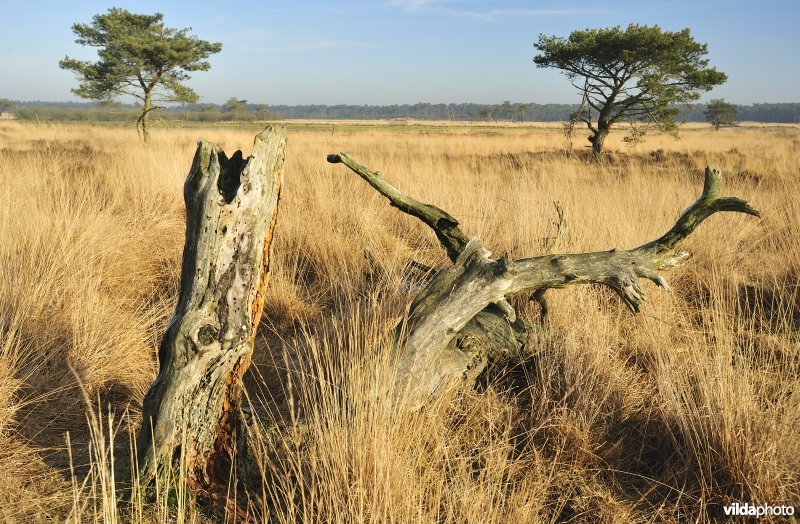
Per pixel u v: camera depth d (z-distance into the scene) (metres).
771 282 5.24
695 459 2.74
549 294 4.30
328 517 2.25
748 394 2.79
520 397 3.36
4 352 3.27
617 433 3.04
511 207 6.87
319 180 8.40
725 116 70.19
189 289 2.32
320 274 5.45
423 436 2.74
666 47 19.30
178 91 24.25
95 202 6.66
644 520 2.49
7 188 6.03
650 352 3.79
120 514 2.27
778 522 2.43
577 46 19.78
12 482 2.46
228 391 2.46
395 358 2.96
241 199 2.28
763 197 8.56
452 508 2.34
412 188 7.96
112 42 23.08
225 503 2.37
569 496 2.62
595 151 20.72
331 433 2.43
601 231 5.66
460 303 3.06
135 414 3.09
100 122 56.94
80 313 3.86
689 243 5.96
